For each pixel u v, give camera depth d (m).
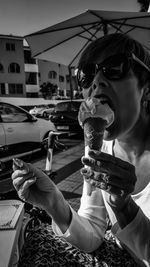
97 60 0.81
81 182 4.39
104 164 0.57
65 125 10.11
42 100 31.09
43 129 6.70
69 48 3.57
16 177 0.91
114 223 1.01
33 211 1.95
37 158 6.48
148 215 0.85
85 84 0.87
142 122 0.92
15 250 1.29
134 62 0.78
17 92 33.84
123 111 0.77
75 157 6.53
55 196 1.00
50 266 1.05
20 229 1.51
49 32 3.26
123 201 0.67
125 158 1.04
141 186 0.95
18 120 6.27
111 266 1.10
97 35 3.46
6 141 5.70
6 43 32.28
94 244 1.17
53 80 40.22
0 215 1.47
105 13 3.05
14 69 33.31
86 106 0.66
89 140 0.65
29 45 3.58
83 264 1.10
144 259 0.76
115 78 0.75
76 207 3.34
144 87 0.84
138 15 3.01
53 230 1.15
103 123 0.65
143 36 3.31
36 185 0.93
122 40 0.85
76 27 3.27
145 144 0.95
